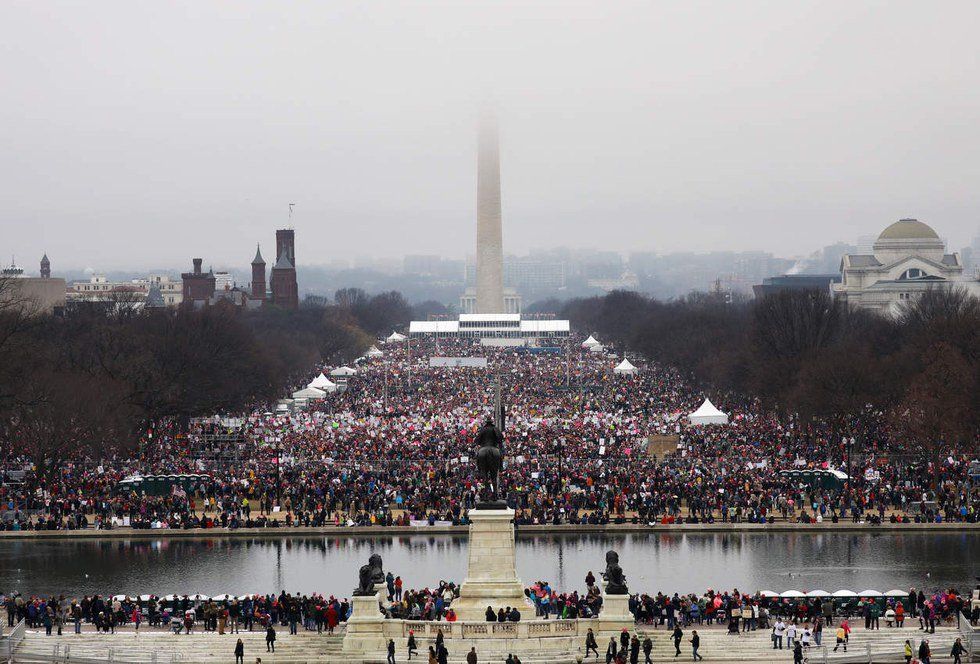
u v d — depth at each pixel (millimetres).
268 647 181375
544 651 173250
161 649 182875
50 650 180125
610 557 180625
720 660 175000
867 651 172875
